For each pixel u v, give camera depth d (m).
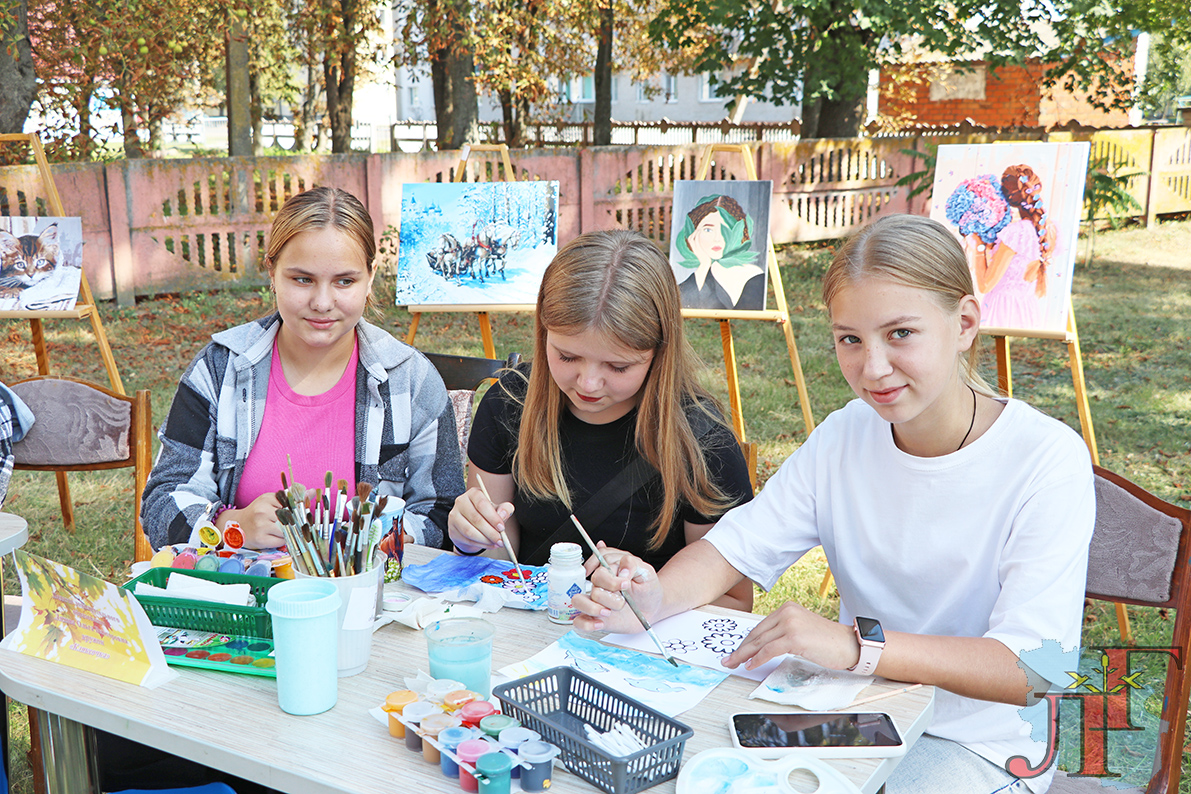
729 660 1.55
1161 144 12.88
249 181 9.09
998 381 3.92
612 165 10.60
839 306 1.60
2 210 7.96
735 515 1.96
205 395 2.28
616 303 1.88
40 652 1.56
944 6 11.15
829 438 1.89
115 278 8.52
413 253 4.78
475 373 2.97
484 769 1.16
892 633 1.53
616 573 1.72
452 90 12.25
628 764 1.19
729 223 4.44
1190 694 1.84
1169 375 6.73
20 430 3.02
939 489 1.72
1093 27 11.79
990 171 3.91
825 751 1.30
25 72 7.87
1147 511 1.95
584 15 12.51
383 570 1.67
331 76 14.29
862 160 12.31
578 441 2.17
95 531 4.16
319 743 1.31
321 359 2.34
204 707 1.40
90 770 1.50
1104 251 11.52
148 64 10.22
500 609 1.80
